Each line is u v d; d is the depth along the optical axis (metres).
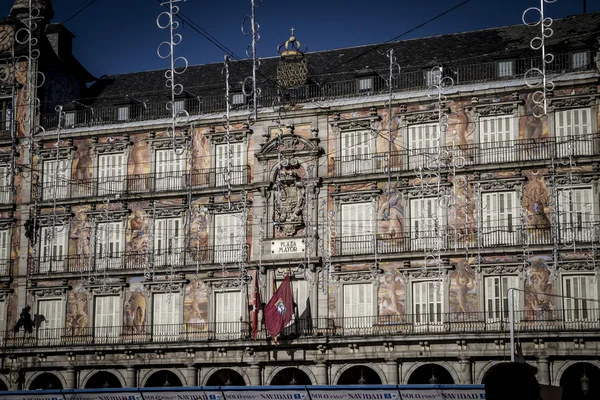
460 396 41.81
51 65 66.88
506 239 54.22
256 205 59.94
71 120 65.69
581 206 53.28
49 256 63.69
